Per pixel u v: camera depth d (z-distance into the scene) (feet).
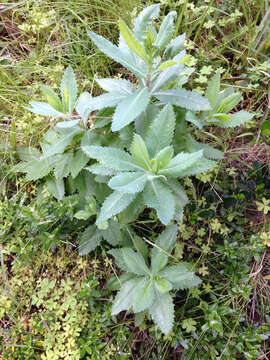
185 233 1.42
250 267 1.42
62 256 1.41
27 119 1.57
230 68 1.77
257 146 1.56
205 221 1.47
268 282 1.40
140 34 1.13
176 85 1.31
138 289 1.16
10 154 1.48
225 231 1.42
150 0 1.83
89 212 1.26
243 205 1.47
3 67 1.70
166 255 1.21
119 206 1.03
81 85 1.69
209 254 1.42
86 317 1.29
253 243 1.32
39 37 1.90
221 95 1.31
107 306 1.28
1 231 1.38
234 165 1.57
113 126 1.03
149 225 1.48
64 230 1.39
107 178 1.27
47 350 1.21
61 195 1.38
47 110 1.24
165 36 1.12
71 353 1.20
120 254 1.27
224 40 1.80
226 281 1.39
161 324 1.11
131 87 1.27
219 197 1.44
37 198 1.43
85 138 1.29
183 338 1.27
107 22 1.77
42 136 1.58
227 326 1.26
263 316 1.33
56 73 1.70
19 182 1.45
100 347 1.22
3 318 1.34
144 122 1.21
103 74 1.74
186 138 1.25
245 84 1.69
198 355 1.24
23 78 1.72
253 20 1.86
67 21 1.89
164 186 1.06
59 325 1.26
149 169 1.06
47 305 1.27
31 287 1.36
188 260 1.43
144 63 1.20
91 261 1.43
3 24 1.87
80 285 1.37
